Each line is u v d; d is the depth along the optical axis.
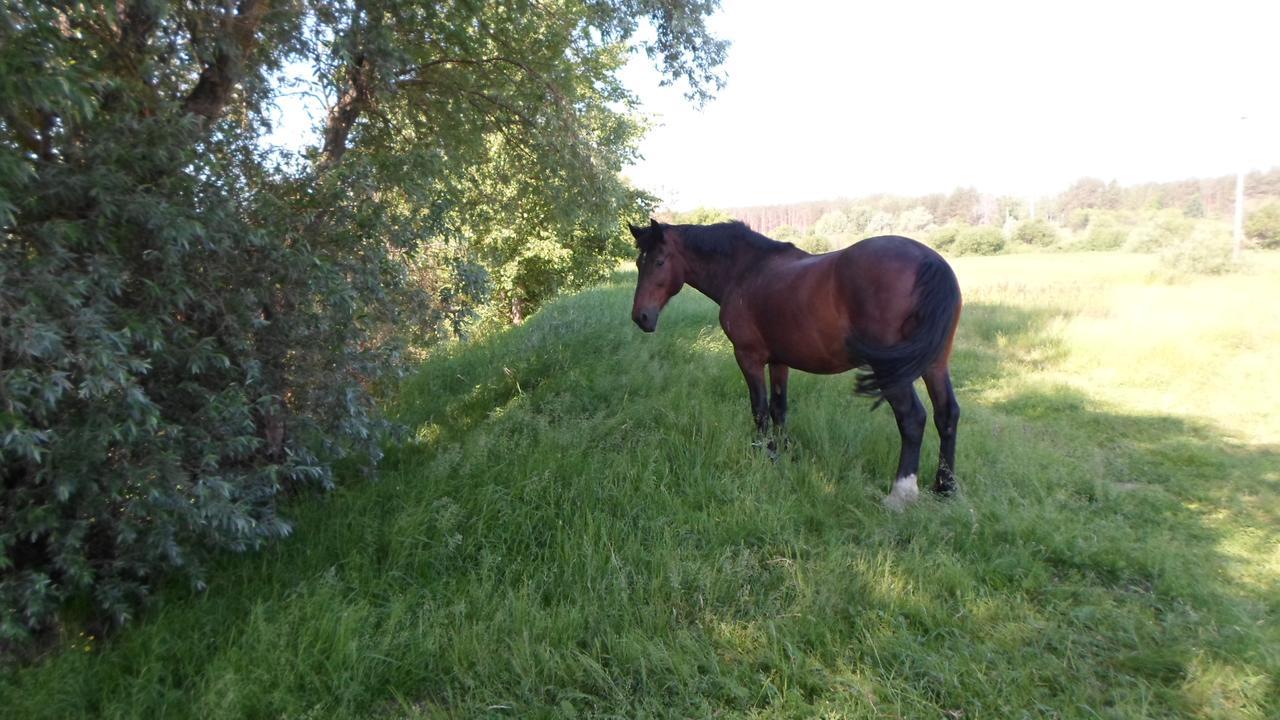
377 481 4.45
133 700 2.55
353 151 4.67
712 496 4.02
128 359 2.52
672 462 4.45
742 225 5.04
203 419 3.08
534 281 15.02
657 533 3.56
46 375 2.34
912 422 4.01
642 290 5.28
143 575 3.17
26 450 2.23
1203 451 5.03
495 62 5.87
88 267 2.58
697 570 3.21
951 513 3.67
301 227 3.54
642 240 5.36
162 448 2.91
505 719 2.43
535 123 5.79
